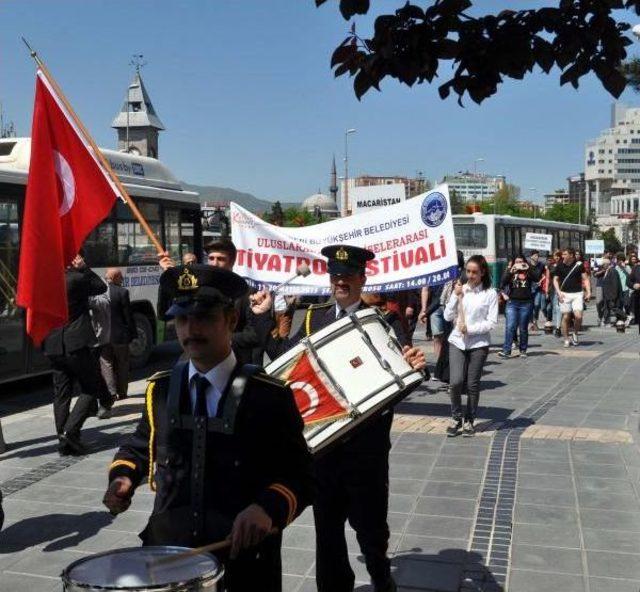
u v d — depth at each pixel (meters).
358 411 3.83
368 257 4.50
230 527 2.66
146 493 6.56
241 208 8.77
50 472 7.28
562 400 10.40
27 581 4.92
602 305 22.89
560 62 3.67
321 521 4.21
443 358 8.99
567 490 6.49
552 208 110.25
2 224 10.90
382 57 3.71
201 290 2.71
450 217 8.20
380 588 4.23
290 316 4.84
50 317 5.80
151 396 2.85
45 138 5.84
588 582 4.76
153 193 14.46
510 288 14.91
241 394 2.71
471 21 3.63
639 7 3.61
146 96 68.25
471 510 6.04
